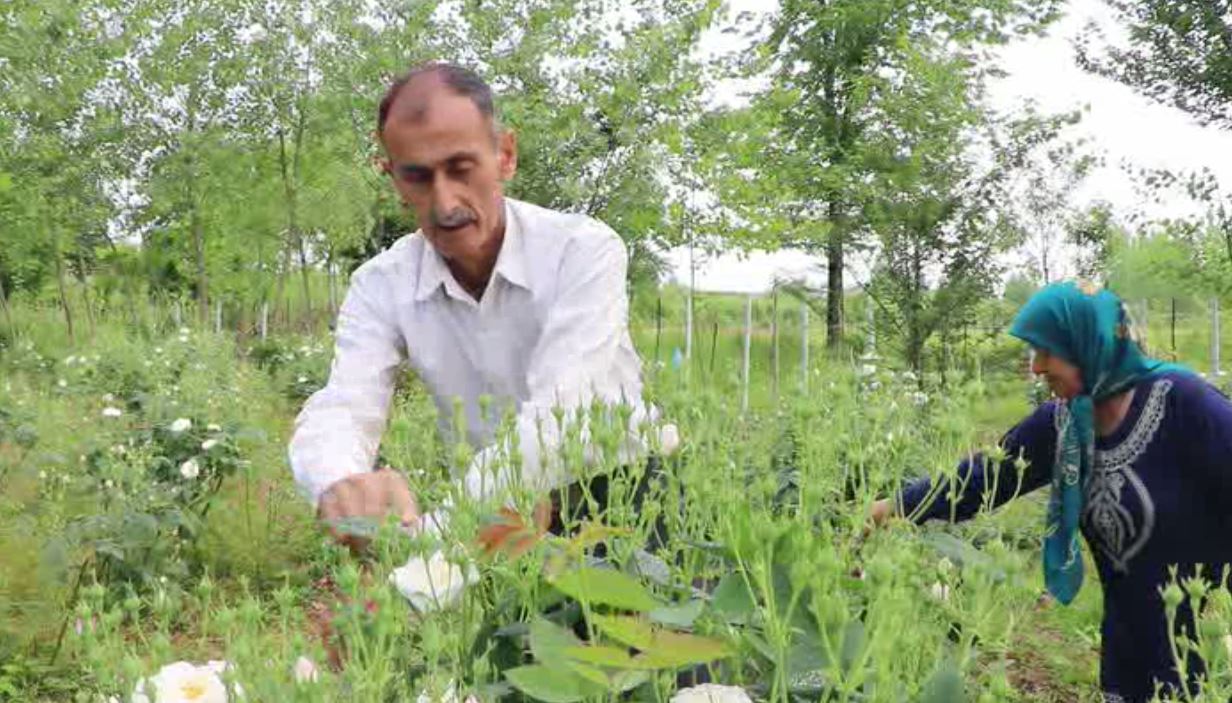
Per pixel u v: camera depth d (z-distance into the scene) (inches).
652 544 57.1
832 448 52.7
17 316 692.7
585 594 39.4
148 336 595.2
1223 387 446.3
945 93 511.8
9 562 193.8
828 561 38.0
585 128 538.0
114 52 658.8
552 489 56.9
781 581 41.6
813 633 41.2
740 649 42.8
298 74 668.1
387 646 43.5
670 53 554.3
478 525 46.6
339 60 605.9
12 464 235.9
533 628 40.3
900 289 476.4
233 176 695.1
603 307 74.7
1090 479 108.5
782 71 745.6
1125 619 111.0
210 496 248.2
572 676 38.9
